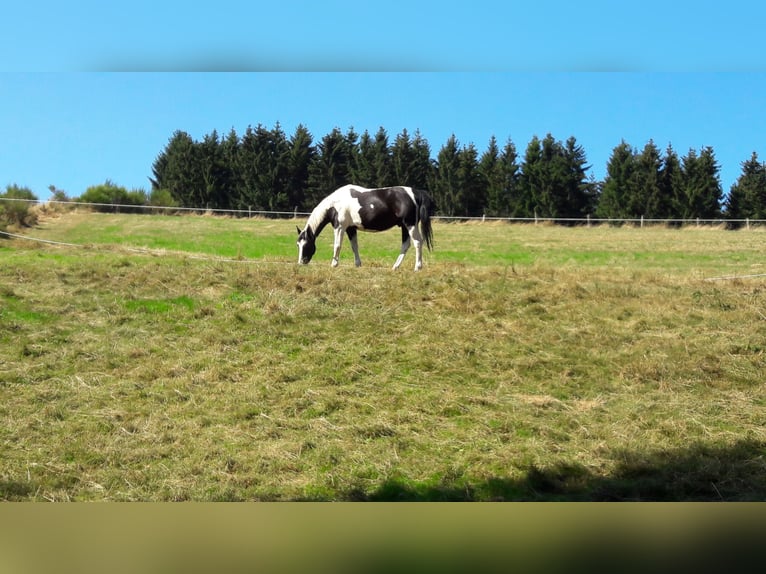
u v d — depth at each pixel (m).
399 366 10.12
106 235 24.28
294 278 13.03
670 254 22.45
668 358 10.37
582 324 11.69
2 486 6.88
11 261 13.85
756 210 49.88
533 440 8.05
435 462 7.53
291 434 8.13
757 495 6.87
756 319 11.94
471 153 54.31
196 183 55.19
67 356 10.02
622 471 7.37
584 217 52.09
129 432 8.10
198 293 12.41
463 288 12.88
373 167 55.66
